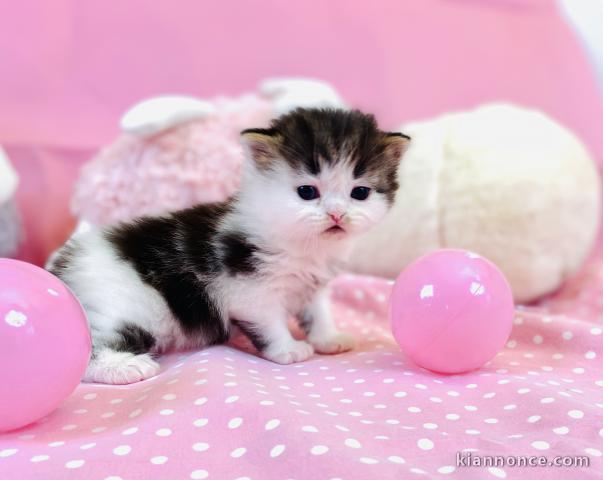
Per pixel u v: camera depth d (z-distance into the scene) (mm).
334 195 502
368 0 860
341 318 616
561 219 656
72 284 524
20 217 722
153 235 539
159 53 785
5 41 739
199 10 797
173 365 513
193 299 530
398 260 672
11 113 742
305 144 503
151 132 622
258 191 519
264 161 515
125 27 773
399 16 869
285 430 417
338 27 847
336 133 506
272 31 825
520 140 662
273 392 458
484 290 485
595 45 980
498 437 428
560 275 675
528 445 418
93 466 406
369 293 633
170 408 443
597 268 712
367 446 415
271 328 527
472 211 645
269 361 522
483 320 481
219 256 522
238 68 816
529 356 530
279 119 527
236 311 527
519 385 467
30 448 423
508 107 708
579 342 530
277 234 514
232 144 634
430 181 657
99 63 769
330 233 505
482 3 912
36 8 746
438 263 498
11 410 431
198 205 565
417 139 676
